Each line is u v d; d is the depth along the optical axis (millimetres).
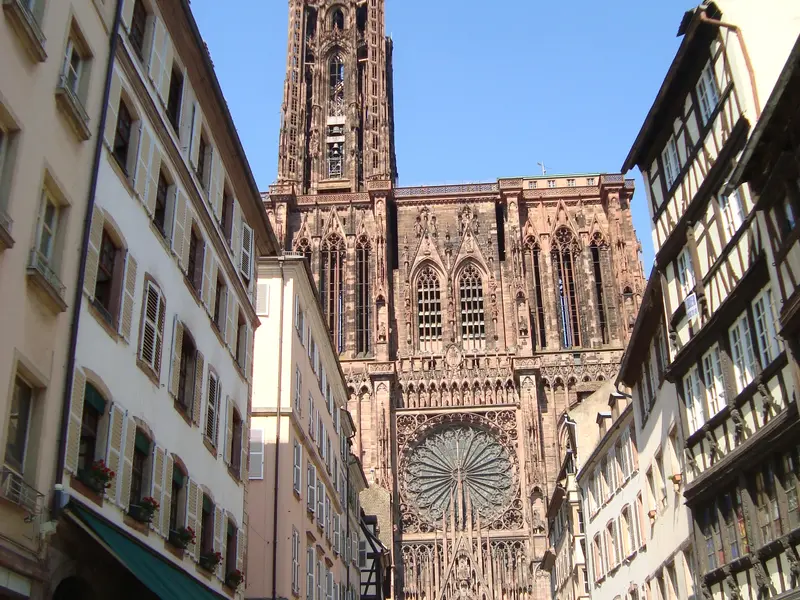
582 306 117375
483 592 102750
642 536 45281
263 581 41656
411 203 125250
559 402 109562
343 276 120688
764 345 28984
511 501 106875
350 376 111875
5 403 19297
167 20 31641
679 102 37188
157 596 23484
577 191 123812
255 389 45625
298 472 46594
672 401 39250
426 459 110250
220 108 36500
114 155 26312
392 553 98125
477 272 120875
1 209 19641
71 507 21797
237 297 39719
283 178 126562
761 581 29000
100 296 25375
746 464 29812
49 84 22031
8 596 18969
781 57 30516
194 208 33750
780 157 25516
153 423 28078
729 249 31844
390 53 147750
